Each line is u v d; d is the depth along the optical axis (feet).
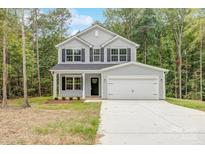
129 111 56.80
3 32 74.28
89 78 100.53
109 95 94.12
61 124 38.01
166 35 149.18
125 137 30.12
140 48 151.94
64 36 150.00
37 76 137.49
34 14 139.03
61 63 100.68
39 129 34.12
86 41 101.86
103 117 47.09
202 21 117.08
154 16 147.95
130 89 94.07
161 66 148.77
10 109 63.05
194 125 37.99
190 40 143.02
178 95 144.36
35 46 140.36
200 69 131.03
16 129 34.50
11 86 126.31
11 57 119.96
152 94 93.86
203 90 137.39
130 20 157.28
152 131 33.50
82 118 45.01
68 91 100.22
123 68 94.22
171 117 46.96
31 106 70.85
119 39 100.89
